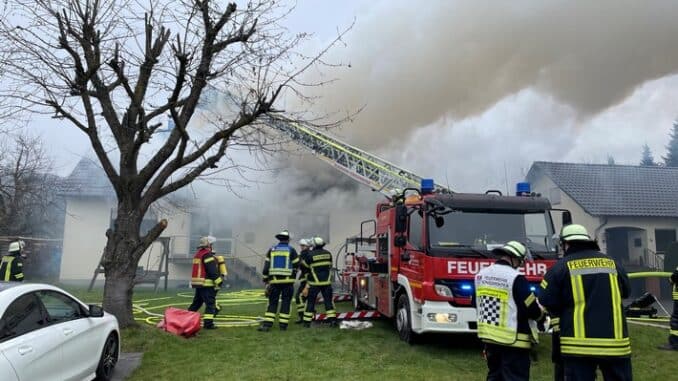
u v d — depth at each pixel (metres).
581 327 3.53
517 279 3.97
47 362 4.00
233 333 7.75
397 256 7.41
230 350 6.55
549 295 3.70
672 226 19.06
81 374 4.62
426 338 7.13
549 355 6.35
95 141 7.25
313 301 8.42
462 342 7.03
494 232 6.42
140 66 7.38
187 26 7.36
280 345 6.85
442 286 6.04
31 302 4.16
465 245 6.29
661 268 18.00
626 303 15.80
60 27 6.62
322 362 5.96
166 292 16.69
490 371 4.27
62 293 4.75
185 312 7.70
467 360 6.09
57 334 4.25
